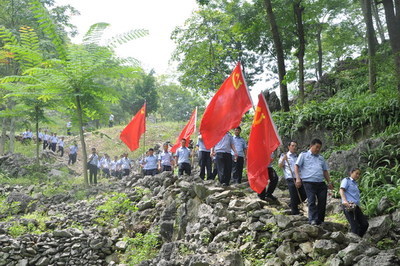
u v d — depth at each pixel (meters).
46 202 14.56
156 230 10.57
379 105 12.89
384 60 14.41
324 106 15.10
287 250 7.33
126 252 10.45
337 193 10.37
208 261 7.27
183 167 13.25
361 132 13.07
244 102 8.74
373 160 10.98
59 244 10.73
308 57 29.66
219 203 9.33
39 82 15.83
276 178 9.92
